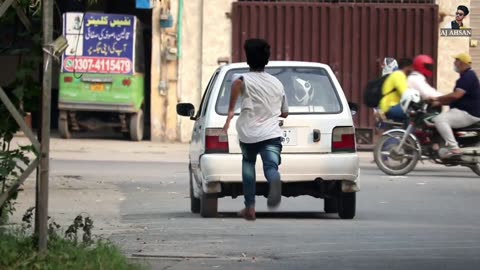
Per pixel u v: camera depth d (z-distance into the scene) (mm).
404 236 28719
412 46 69875
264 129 26203
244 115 26375
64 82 68188
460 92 47438
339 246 26531
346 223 31875
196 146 33594
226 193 32250
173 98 70938
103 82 68125
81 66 68125
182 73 70812
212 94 32344
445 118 47844
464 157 47906
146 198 40375
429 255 25172
